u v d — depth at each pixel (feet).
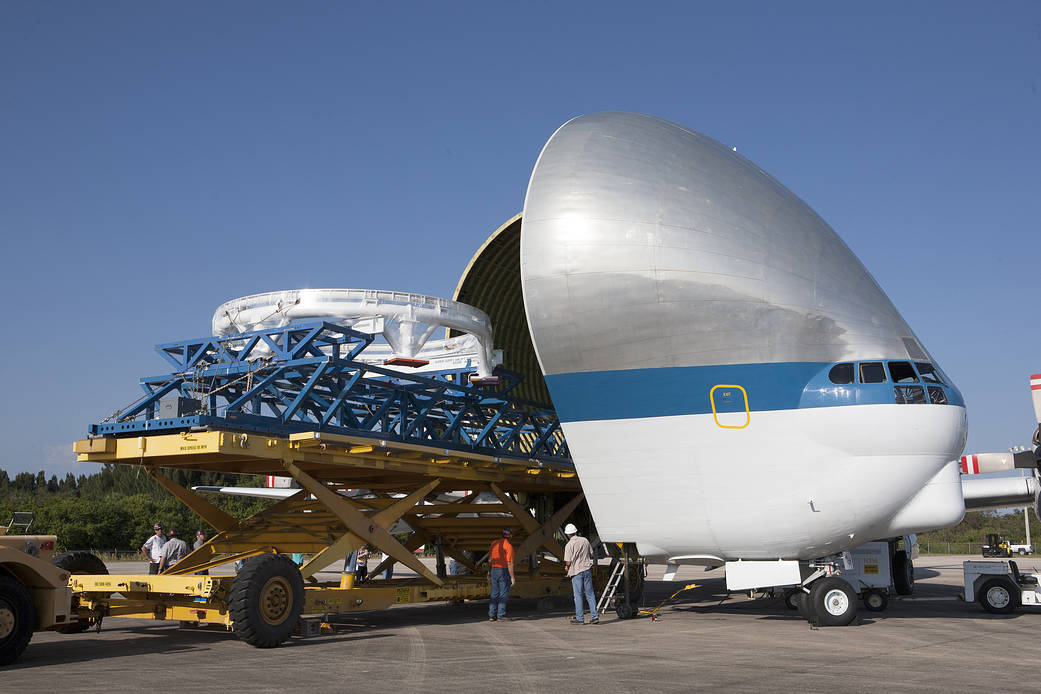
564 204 44.42
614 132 47.06
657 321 42.83
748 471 42.37
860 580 54.85
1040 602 50.49
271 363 43.55
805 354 42.37
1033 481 68.69
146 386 44.45
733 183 45.32
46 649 35.14
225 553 46.60
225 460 42.63
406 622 46.80
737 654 33.19
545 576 56.95
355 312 46.62
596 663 30.83
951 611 54.03
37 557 32.14
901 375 42.09
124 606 39.47
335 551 41.91
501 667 29.89
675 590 74.64
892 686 25.66
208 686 25.86
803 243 44.24
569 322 43.70
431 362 56.75
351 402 52.29
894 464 41.32
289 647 35.76
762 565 44.19
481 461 51.08
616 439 44.27
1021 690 24.95
